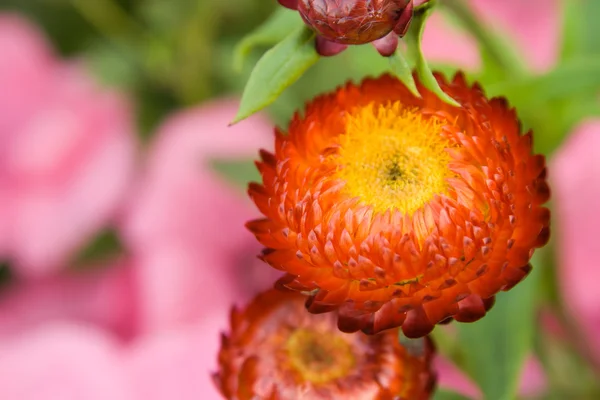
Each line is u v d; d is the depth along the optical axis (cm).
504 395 37
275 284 34
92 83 50
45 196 50
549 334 43
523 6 49
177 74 50
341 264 33
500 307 38
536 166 34
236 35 50
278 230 34
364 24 33
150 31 50
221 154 48
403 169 34
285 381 36
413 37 33
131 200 50
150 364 44
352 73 45
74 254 50
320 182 34
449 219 33
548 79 38
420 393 35
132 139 50
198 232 48
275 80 33
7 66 50
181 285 48
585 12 43
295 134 34
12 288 50
